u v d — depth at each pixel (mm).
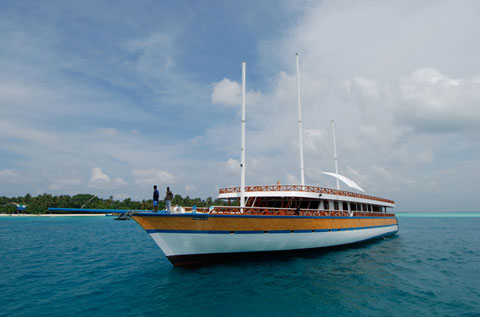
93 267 18703
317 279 15047
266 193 21688
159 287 13570
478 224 75688
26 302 11734
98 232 51625
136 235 45625
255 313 10414
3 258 22656
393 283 14516
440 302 11750
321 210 22516
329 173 31953
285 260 19766
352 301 11766
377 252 24188
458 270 17562
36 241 35688
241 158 20781
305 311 10648
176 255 16578
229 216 17078
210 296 12234
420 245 29469
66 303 11562
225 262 18094
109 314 10344
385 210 39312
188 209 17594
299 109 28359
